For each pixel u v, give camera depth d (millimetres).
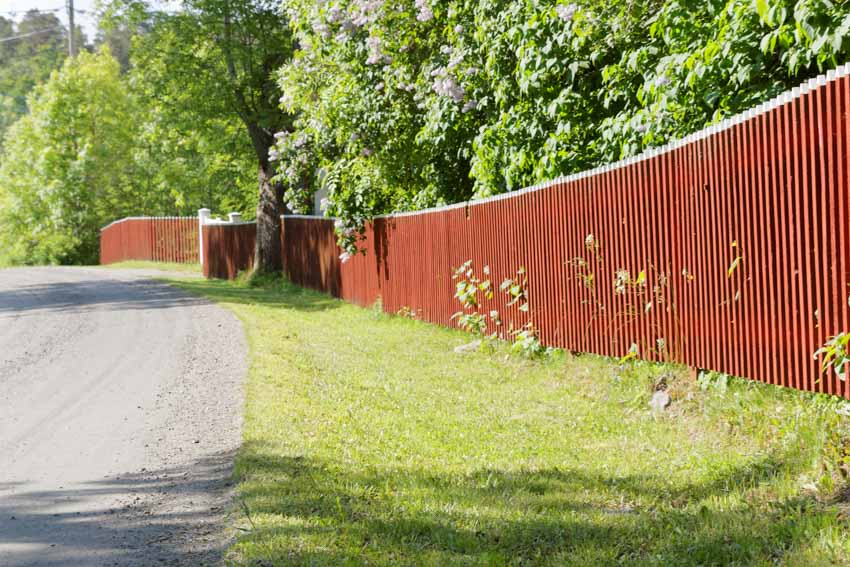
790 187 6977
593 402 9570
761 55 8461
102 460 7922
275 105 28719
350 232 20453
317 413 9344
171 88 29281
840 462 5574
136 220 44875
